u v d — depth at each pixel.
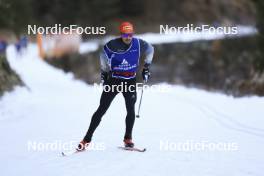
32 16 139.50
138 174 15.48
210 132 22.31
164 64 77.38
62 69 78.19
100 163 17.03
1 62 39.44
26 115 29.92
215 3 149.50
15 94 37.38
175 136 21.61
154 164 16.70
